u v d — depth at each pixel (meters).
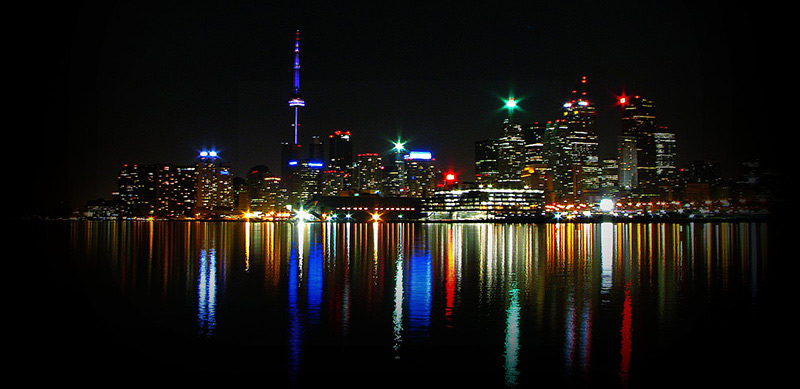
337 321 31.91
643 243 112.44
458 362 23.94
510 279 51.03
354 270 58.91
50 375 22.14
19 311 34.84
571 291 43.44
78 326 30.42
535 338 28.00
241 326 30.56
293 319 32.50
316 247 100.94
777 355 24.77
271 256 78.06
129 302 38.00
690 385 21.09
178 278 51.38
